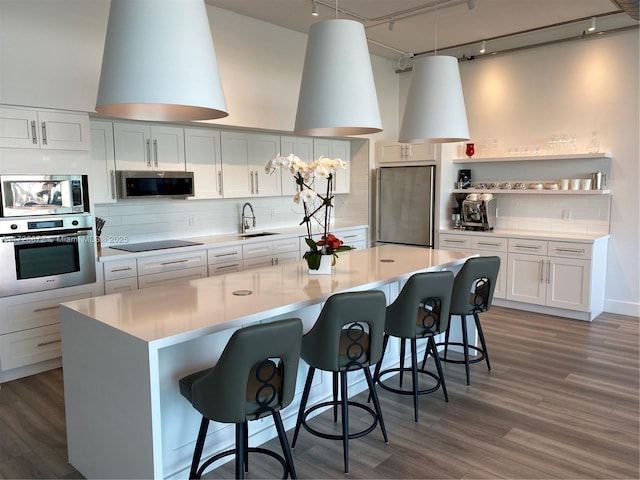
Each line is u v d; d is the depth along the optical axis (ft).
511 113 19.65
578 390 11.37
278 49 17.54
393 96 22.89
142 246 15.44
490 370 12.61
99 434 7.52
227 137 17.20
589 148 17.78
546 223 19.03
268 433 9.32
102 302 8.35
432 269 11.60
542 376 12.21
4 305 11.78
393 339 12.64
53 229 12.36
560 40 17.90
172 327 6.86
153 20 6.59
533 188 18.51
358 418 10.14
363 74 9.20
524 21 17.10
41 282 12.26
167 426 7.67
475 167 20.66
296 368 7.04
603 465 8.34
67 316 7.97
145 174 14.69
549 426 9.70
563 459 8.53
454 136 11.35
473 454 8.72
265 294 8.88
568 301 16.88
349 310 7.93
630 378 12.04
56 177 12.30
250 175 18.07
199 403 6.75
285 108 17.90
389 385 11.92
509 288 18.25
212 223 18.49
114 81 6.61
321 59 9.11
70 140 12.52
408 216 20.83
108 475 7.45
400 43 19.83
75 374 7.94
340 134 10.57
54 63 12.14
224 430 8.61
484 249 18.74
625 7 12.05
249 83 16.61
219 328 7.09
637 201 16.98
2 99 11.33
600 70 17.39
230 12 15.93
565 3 15.34
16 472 8.30
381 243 21.97
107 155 14.15
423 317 10.21
